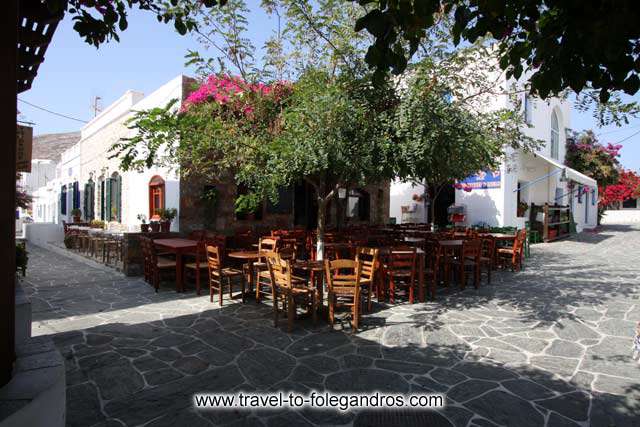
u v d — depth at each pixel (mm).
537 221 17109
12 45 1775
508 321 5809
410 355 4566
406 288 7914
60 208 21312
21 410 1637
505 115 7691
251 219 11375
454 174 6816
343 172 6336
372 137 5605
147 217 11148
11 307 1862
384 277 7059
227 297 7242
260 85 6547
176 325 5613
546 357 4508
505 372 4133
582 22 1932
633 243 16094
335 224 14156
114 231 12523
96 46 3061
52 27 2785
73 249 13289
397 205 18688
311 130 5562
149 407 3463
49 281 8602
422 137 5324
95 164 15336
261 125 6609
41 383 1841
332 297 5449
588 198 25297
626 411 3383
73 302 6871
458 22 2252
